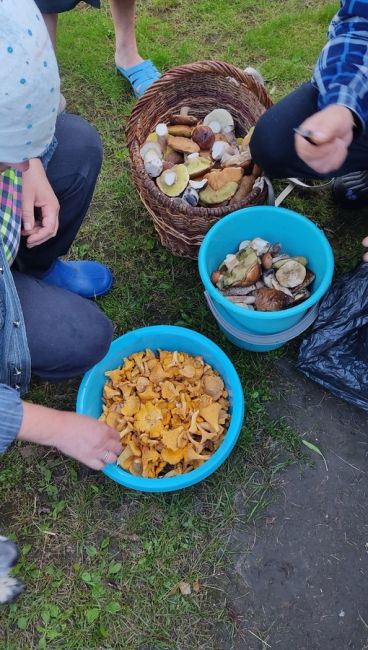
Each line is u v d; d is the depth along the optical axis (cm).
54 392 158
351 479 144
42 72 79
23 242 140
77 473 147
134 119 158
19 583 130
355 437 150
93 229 183
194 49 219
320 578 134
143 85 204
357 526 139
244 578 134
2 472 147
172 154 167
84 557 138
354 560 135
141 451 140
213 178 154
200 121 181
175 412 141
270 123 142
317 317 154
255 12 228
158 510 142
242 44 220
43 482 146
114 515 142
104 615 132
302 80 210
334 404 154
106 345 133
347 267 172
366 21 120
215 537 138
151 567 136
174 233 157
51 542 140
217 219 148
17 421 97
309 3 229
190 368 146
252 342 146
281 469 146
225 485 144
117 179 192
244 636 129
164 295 172
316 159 108
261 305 146
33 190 127
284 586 133
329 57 123
